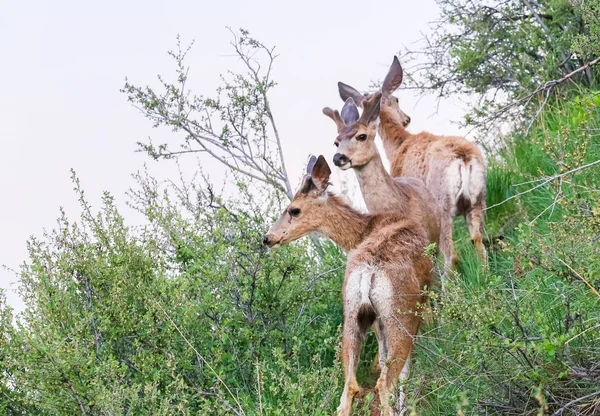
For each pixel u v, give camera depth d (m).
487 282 13.27
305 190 12.72
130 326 12.34
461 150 15.77
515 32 19.34
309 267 13.96
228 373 12.59
